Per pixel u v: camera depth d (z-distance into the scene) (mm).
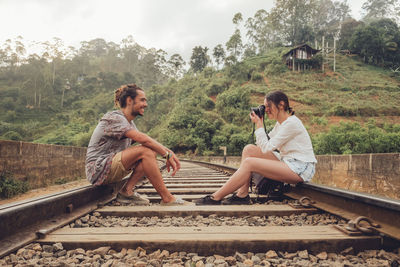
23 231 1262
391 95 46938
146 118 62969
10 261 1009
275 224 1688
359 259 1122
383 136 11281
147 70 107250
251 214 1917
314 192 2152
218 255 1157
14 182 6012
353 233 1268
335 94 48969
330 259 1147
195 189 3328
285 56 64750
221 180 4785
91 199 2137
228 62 59438
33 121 73438
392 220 1312
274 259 1100
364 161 5430
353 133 12195
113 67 116375
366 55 67938
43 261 1022
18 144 6188
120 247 1191
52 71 97688
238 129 39281
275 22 87688
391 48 66312
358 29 72125
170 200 2152
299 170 2127
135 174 2258
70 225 1563
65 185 7664
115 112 2141
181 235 1279
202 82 60531
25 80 90125
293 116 2223
